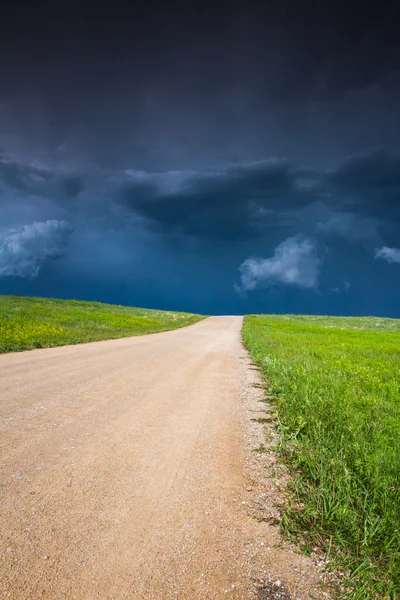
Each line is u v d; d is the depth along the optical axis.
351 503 2.87
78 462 3.57
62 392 6.25
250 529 2.67
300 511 2.91
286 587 2.10
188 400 6.41
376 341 24.83
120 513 2.74
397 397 7.12
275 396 7.01
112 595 1.95
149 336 20.11
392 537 2.40
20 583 1.96
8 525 2.47
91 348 12.90
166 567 2.20
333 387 7.16
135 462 3.69
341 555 2.38
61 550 2.26
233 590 2.05
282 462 3.88
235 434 4.79
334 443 4.20
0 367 8.18
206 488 3.26
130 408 5.62
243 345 17.47
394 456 3.61
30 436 4.14
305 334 27.84
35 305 29.83
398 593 2.08
